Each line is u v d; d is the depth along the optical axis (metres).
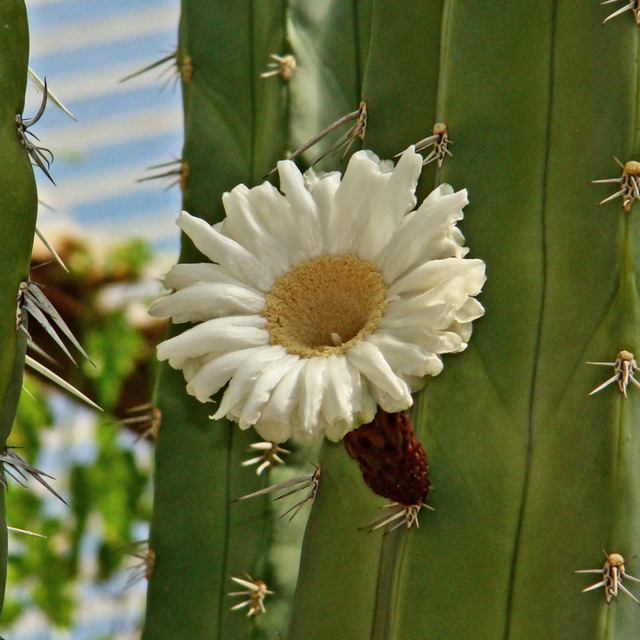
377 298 0.87
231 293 0.88
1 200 0.88
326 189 0.88
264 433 0.86
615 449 0.88
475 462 0.89
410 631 0.89
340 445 0.92
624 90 0.89
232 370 0.87
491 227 0.90
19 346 0.89
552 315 0.89
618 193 0.89
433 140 0.91
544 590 0.88
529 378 0.89
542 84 0.90
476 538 0.89
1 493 0.88
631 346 0.88
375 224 0.87
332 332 0.88
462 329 0.87
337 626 0.91
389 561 0.90
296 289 0.88
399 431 0.87
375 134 0.93
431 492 0.89
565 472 0.88
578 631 0.87
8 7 0.89
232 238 0.89
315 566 0.92
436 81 0.93
